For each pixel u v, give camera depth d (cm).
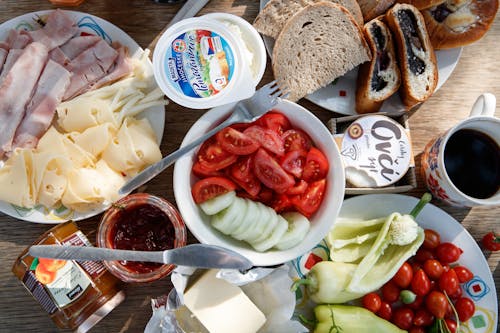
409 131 57
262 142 51
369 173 55
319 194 52
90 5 58
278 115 52
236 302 52
